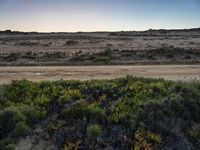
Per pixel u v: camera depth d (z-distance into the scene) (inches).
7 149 374.3
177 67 1021.2
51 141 395.5
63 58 1289.4
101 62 1171.9
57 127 415.5
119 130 416.2
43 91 506.0
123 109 456.8
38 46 2076.8
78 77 775.7
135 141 401.4
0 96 476.4
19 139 394.0
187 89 537.3
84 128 416.8
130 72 883.4
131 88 527.8
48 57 1311.5
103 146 391.5
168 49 1473.9
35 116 432.1
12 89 511.5
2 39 2886.3
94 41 2468.0
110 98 501.4
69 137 401.4
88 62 1166.3
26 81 557.0
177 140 432.8
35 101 472.4
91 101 486.0
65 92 497.7
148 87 535.8
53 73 855.7
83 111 439.5
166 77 784.3
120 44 2182.6
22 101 477.7
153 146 406.9
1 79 740.7
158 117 455.2
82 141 395.5
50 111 454.6
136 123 434.0
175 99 492.1
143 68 984.9
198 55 1424.7
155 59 1298.0
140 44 2196.1
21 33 4274.1
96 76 796.6
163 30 4534.9
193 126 473.1
